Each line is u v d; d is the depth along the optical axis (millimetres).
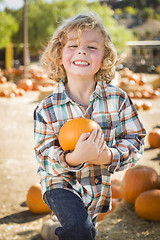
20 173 5277
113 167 2062
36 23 31859
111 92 2295
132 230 3277
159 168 5418
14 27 24172
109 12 31672
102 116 2250
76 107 2230
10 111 11109
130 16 76812
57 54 2424
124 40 32438
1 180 4961
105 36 2307
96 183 2195
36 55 36938
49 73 2549
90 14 2330
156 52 45000
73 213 1883
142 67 36156
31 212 3961
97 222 3459
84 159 1903
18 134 8023
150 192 3580
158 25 69875
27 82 17000
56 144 2182
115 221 3488
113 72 2520
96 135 1925
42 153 2137
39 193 3922
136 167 4066
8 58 30812
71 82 2295
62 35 2309
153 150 6590
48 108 2248
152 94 15016
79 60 2205
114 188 4125
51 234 3113
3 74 21859
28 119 9812
